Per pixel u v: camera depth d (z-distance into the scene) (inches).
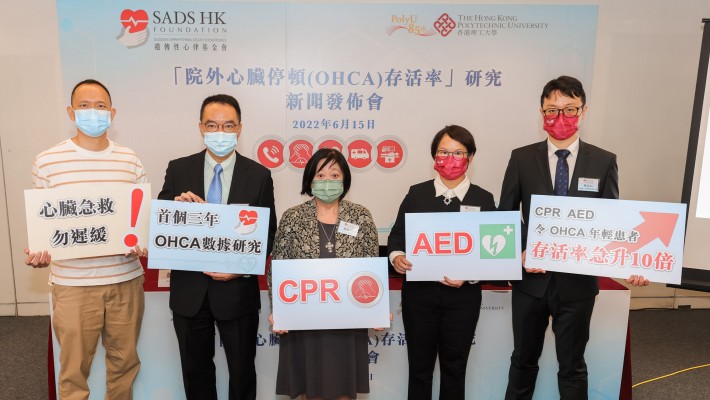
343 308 68.4
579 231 71.8
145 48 111.0
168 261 69.3
